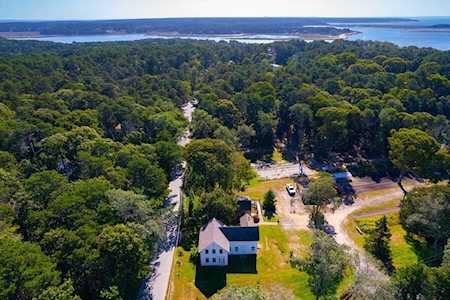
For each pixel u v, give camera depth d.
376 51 173.62
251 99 102.19
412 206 54.97
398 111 94.62
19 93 105.31
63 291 33.06
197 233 54.41
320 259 40.97
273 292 39.16
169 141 76.44
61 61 145.38
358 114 87.75
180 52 180.50
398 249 53.41
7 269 32.56
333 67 143.00
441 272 38.19
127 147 67.12
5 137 70.81
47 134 73.50
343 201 68.25
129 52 170.38
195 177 63.78
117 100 101.88
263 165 84.06
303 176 77.94
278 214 62.81
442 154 70.19
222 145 67.50
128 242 39.50
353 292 40.22
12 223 45.41
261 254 51.12
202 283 45.53
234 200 58.16
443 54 148.25
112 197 47.03
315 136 90.19
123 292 40.38
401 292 38.56
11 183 51.62
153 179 58.44
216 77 148.38
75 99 99.38
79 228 41.16
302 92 103.00
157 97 114.06
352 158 86.75
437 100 107.31
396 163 71.44
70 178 65.38
